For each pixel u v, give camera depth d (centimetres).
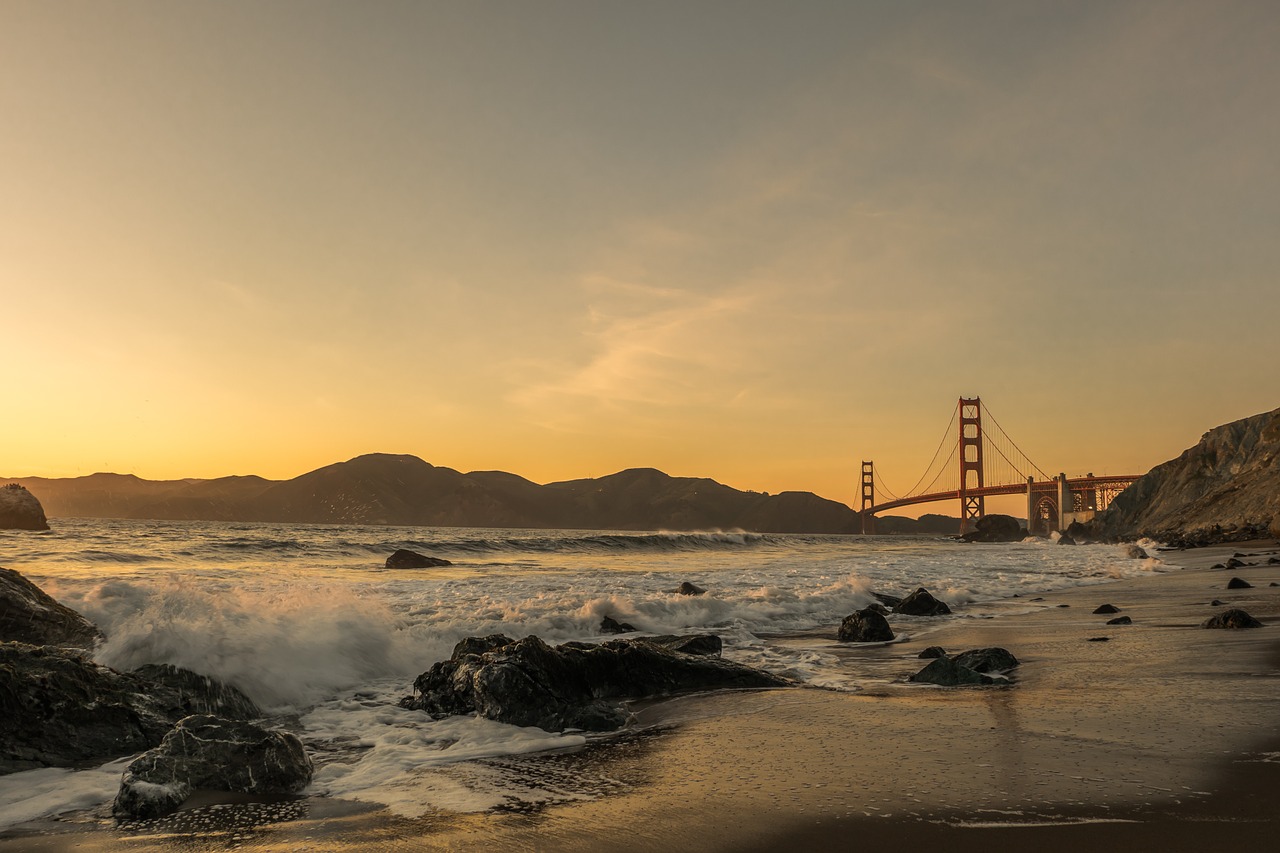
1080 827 400
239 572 2308
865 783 487
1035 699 732
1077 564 3241
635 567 2806
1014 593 2031
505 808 464
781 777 507
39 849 414
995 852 372
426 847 402
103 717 632
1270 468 7756
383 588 1655
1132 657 965
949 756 542
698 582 2002
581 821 436
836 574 2375
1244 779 474
